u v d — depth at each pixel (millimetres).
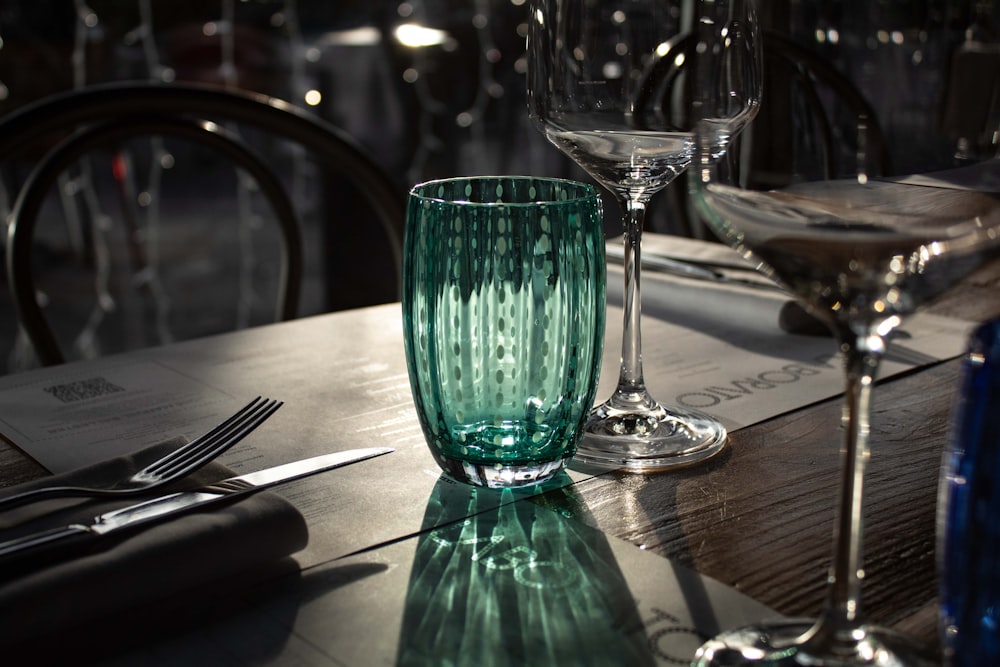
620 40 567
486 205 499
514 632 407
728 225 414
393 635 406
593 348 525
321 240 2326
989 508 344
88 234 2273
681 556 469
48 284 2279
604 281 527
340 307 2350
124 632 406
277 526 444
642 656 391
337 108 2293
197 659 390
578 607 426
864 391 399
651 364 744
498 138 2354
